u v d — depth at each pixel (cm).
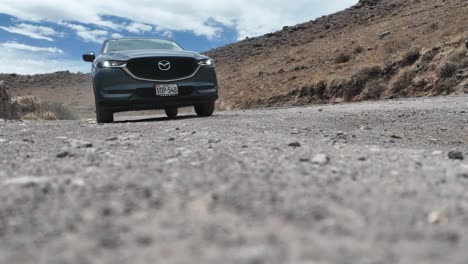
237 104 3025
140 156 249
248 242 98
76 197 142
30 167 219
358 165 212
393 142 401
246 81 3766
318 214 121
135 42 814
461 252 91
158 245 98
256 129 478
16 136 443
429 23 3020
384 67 2075
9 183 164
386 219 117
